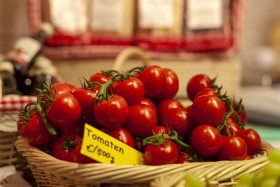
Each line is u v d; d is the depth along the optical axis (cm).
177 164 60
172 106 76
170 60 150
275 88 195
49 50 141
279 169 49
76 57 145
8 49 163
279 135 122
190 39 149
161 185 51
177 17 147
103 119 62
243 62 205
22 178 78
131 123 66
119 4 143
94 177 56
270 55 200
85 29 142
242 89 192
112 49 146
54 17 139
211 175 59
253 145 74
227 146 67
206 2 148
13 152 86
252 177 54
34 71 116
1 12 160
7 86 103
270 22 204
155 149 62
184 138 71
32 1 137
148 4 143
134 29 147
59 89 68
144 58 109
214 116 67
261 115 141
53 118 63
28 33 165
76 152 60
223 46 151
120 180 56
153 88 72
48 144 69
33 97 88
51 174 62
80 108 64
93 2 142
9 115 84
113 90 68
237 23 151
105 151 59
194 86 81
